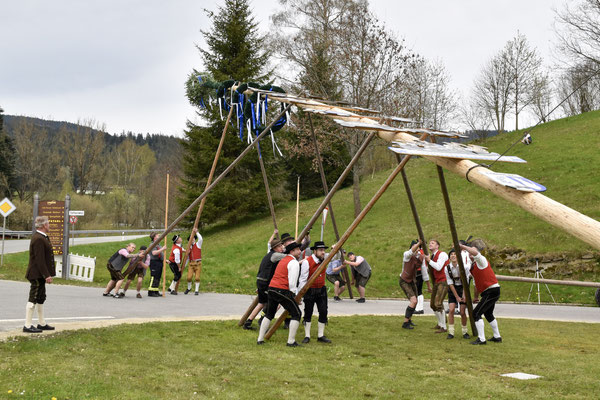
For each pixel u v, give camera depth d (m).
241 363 6.23
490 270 8.33
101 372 5.35
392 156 43.91
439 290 9.25
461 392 5.27
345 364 6.46
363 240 24.48
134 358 6.06
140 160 80.19
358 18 27.20
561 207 4.03
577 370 6.36
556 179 27.28
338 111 9.21
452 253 9.02
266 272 8.27
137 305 11.36
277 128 10.98
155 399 4.65
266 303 8.45
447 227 24.03
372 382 5.59
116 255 12.87
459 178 31.75
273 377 5.66
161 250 13.87
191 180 36.88
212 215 34.59
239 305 12.44
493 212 25.11
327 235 26.48
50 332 7.09
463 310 8.85
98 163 66.56
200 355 6.49
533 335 9.20
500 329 9.85
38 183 59.69
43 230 7.29
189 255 15.31
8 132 61.81
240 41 35.84
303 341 7.98
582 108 48.09
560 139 34.66
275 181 37.97
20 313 9.05
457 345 8.04
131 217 65.75
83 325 7.82
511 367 6.52
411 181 33.75
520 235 21.39
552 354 7.42
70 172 64.12
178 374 5.52
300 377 5.72
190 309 11.16
